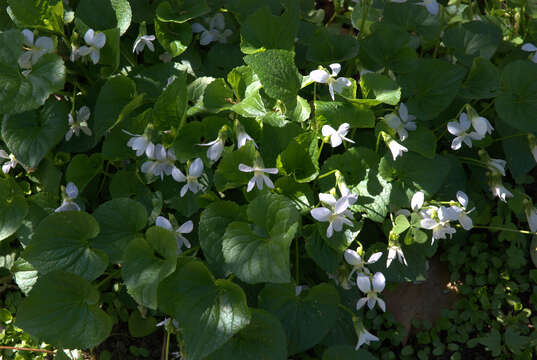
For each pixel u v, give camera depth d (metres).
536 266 0.72
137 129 0.68
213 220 0.64
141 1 0.75
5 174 0.70
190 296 0.62
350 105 0.68
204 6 0.73
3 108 0.66
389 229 0.68
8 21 0.74
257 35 0.71
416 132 0.68
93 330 0.63
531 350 0.68
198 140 0.68
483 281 0.71
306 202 0.66
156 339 0.70
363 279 0.64
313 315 0.65
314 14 0.81
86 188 0.71
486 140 0.72
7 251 0.72
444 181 0.71
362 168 0.67
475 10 0.82
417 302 0.71
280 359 0.62
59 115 0.69
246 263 0.62
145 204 0.68
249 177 0.65
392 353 0.69
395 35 0.72
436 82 0.71
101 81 0.72
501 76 0.71
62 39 0.73
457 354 0.69
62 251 0.64
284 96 0.66
